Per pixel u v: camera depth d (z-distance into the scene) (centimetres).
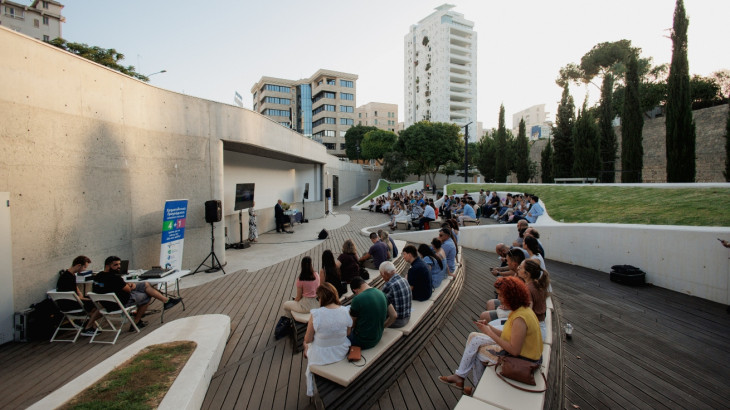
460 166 5116
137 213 752
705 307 641
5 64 488
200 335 458
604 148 2405
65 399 317
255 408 341
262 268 930
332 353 344
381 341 387
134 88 744
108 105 676
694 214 880
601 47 4253
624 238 858
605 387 385
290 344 482
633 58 1928
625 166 1953
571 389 381
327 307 352
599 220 1081
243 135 1070
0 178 480
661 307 645
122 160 712
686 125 1554
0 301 479
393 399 362
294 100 8444
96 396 320
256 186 1553
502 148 3369
